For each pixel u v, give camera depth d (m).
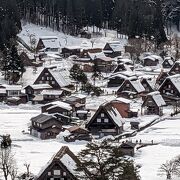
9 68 170.12
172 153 101.62
